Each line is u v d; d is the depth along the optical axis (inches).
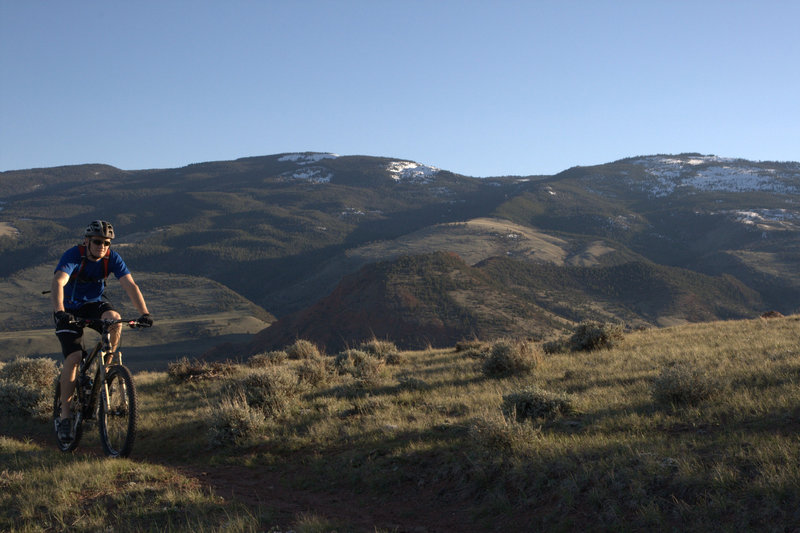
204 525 214.8
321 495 279.1
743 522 183.3
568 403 370.6
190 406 514.6
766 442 236.8
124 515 227.3
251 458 350.3
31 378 578.9
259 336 7066.9
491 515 230.5
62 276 245.3
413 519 237.5
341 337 6742.1
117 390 269.4
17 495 248.4
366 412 433.7
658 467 226.1
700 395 344.5
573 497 222.5
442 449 302.2
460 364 680.4
